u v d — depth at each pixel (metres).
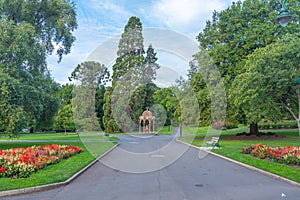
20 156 8.31
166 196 5.32
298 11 20.80
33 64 15.45
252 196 5.30
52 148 11.21
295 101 16.64
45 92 16.58
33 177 6.99
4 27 13.75
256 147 11.05
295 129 30.77
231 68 21.33
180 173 7.74
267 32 20.52
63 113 40.59
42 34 18.77
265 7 21.53
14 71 13.80
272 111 16.08
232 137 21.19
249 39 20.92
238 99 16.59
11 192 5.66
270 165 8.53
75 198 5.30
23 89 13.94
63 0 18.83
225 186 6.15
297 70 12.68
